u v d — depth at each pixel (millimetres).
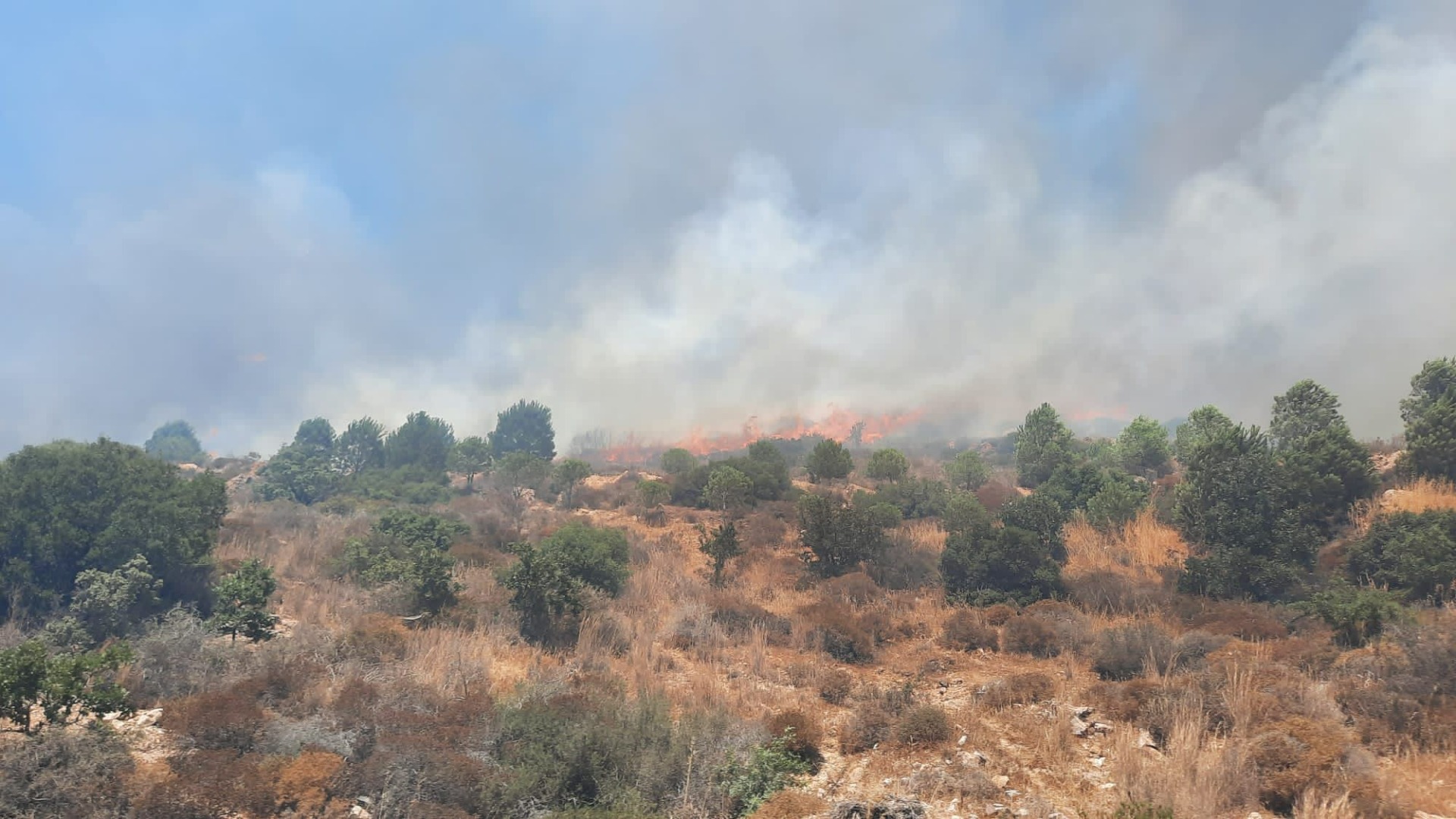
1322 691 10898
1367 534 19156
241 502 37406
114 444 20188
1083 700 12648
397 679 12055
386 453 55969
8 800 7660
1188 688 11172
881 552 23656
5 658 9016
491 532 27938
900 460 36000
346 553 21391
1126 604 19156
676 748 9703
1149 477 35781
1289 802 8445
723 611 18547
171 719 9820
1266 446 23000
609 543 22578
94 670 9867
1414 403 26484
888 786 9695
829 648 16859
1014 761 10141
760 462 36188
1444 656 11023
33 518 16781
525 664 14484
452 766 8820
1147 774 9016
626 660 15398
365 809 8539
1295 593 18391
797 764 10203
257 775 8484
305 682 11578
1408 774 8883
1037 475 36719
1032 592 20328
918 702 12648
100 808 7805
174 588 17734
